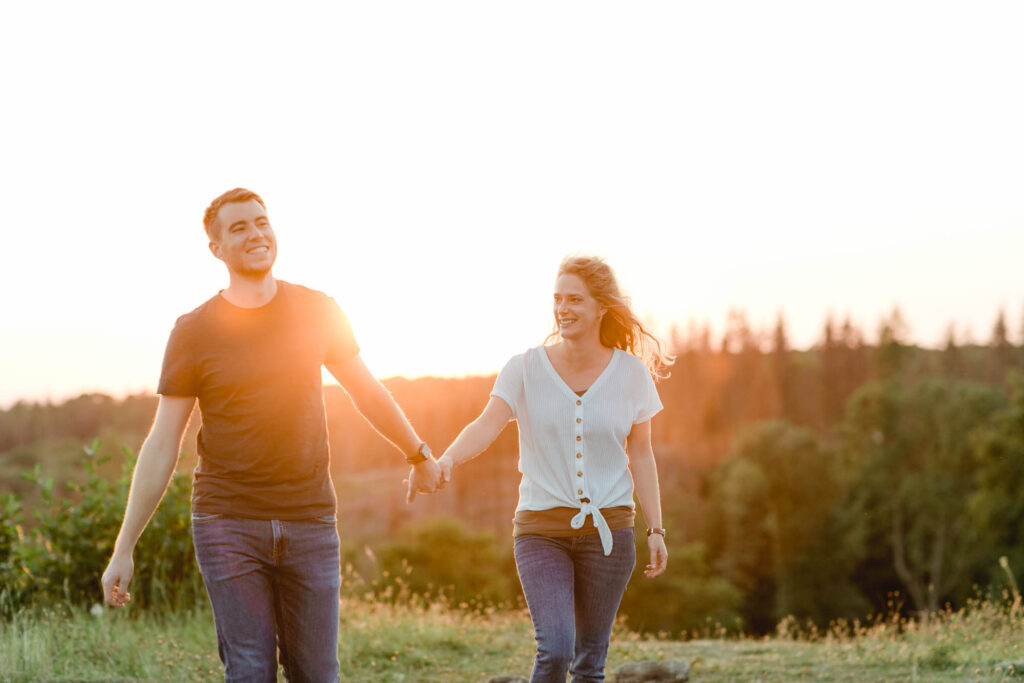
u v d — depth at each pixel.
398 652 7.00
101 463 8.64
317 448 3.22
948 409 53.84
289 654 3.27
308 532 3.19
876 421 54.53
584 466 3.82
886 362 96.38
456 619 8.56
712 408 106.62
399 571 29.97
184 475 8.46
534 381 3.92
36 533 8.30
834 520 51.12
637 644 7.74
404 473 100.75
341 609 8.55
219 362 3.10
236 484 3.12
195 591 8.18
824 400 106.62
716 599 38.78
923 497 49.28
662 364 4.19
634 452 4.08
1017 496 38.94
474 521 79.44
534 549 3.77
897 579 50.47
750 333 118.25
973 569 43.28
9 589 7.84
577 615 3.86
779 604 49.84
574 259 3.97
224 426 3.12
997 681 5.59
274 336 3.15
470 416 102.69
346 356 3.40
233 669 3.07
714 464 90.06
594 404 3.85
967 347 110.44
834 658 6.83
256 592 3.12
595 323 3.97
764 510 51.66
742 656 7.17
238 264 3.14
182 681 5.86
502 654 7.24
